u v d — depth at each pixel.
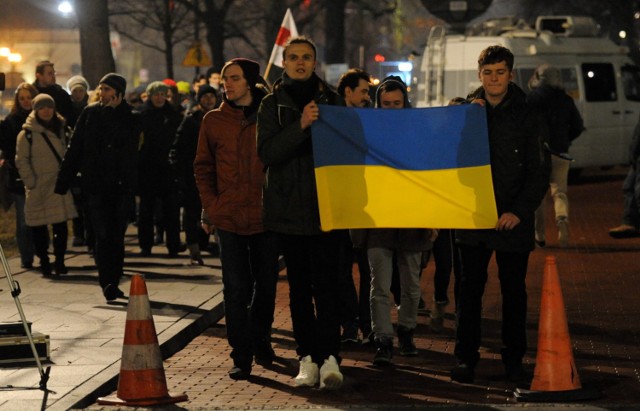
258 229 10.98
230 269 10.98
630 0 77.75
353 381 10.76
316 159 10.34
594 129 32.28
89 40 27.22
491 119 10.41
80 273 17.25
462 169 10.40
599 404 9.75
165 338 12.22
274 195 10.42
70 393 9.98
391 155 10.45
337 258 10.50
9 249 21.09
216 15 49.41
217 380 10.92
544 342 10.00
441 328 13.04
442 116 10.42
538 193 10.30
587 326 13.27
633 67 33.16
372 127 10.43
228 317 10.95
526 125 10.32
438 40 31.95
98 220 14.65
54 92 19.59
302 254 10.58
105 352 11.55
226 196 10.98
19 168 16.67
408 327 11.80
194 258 18.06
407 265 11.70
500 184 10.39
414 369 11.27
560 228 19.23
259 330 11.52
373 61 98.88
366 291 12.39
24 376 10.58
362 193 10.44
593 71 32.34
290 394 10.31
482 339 12.71
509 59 10.28
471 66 31.28
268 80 19.16
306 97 10.47
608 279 16.61
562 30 32.53
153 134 18.98
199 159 11.16
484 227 10.36
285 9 55.00
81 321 13.23
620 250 19.59
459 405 9.71
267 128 10.38
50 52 55.47
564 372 9.96
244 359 10.94
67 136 18.92
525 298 10.59
